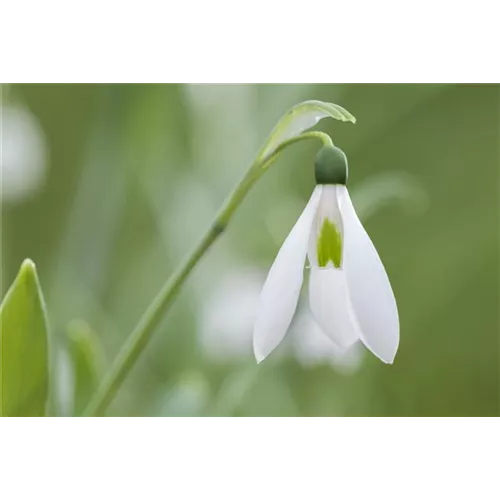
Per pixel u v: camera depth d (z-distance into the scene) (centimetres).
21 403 40
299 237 39
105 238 50
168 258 51
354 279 38
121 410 48
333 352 49
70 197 51
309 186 54
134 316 50
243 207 51
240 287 50
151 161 51
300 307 48
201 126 51
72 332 43
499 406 57
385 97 57
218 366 49
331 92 55
